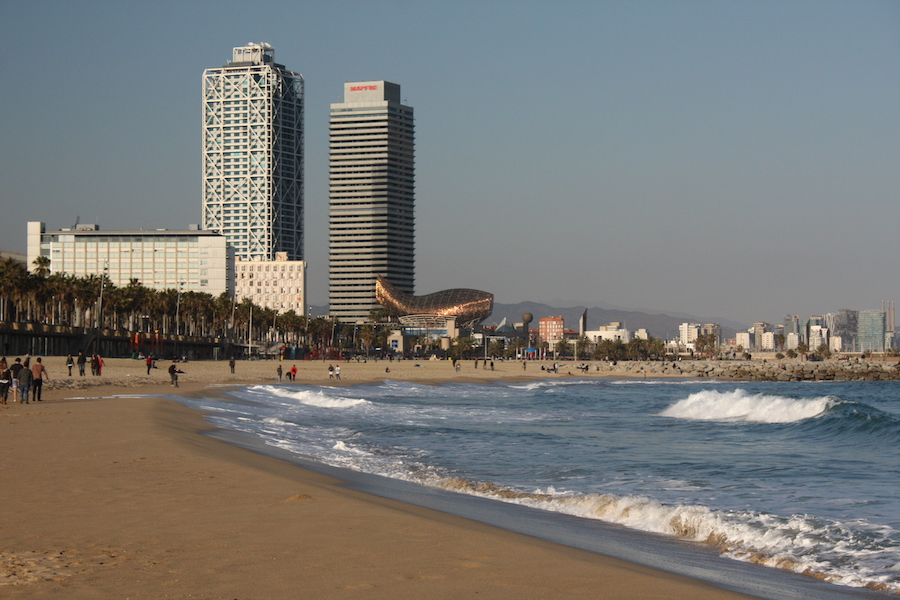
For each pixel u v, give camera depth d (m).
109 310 151.75
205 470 18.80
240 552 11.30
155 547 11.46
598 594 9.84
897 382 157.25
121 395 48.22
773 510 18.73
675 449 32.56
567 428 42.88
